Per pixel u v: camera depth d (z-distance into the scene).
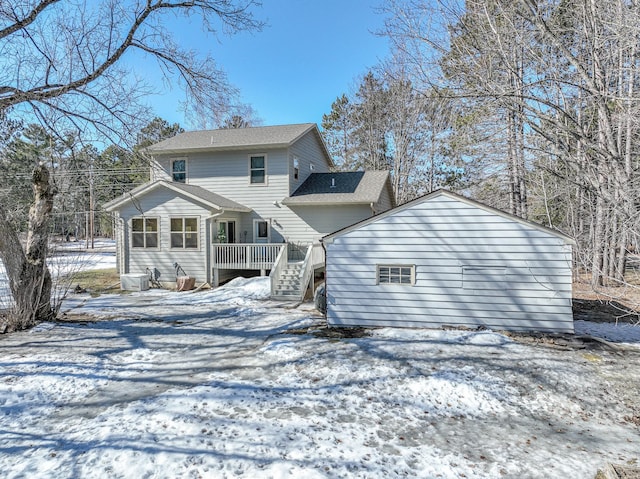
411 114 23.33
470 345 6.98
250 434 4.11
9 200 11.99
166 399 5.00
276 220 16.86
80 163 13.60
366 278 8.50
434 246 8.12
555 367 5.93
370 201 15.34
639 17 5.66
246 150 17.14
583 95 7.75
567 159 7.19
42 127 9.11
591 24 6.83
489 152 10.52
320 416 4.56
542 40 7.90
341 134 33.59
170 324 9.27
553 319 7.55
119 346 7.40
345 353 6.69
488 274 7.86
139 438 4.02
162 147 17.56
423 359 6.33
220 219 15.59
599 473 3.46
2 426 4.35
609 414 4.66
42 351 7.00
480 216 7.86
